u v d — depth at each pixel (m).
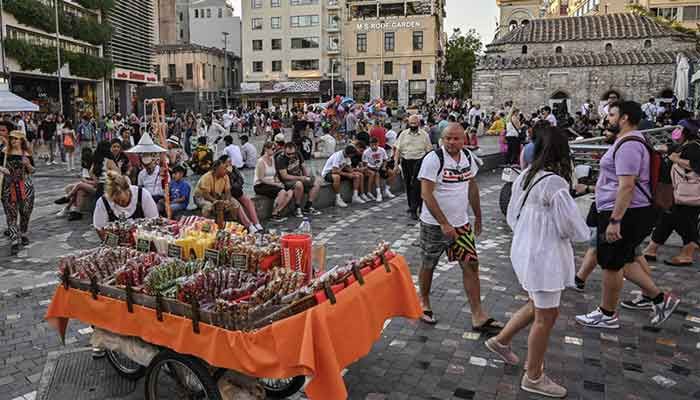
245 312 3.27
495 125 27.27
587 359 4.65
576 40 31.62
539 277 3.94
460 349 4.87
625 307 5.73
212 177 8.93
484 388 4.21
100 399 4.12
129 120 28.17
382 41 67.50
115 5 40.75
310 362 3.18
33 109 17.19
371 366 4.56
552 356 4.71
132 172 10.12
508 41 32.66
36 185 15.23
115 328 3.90
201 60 68.75
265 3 70.31
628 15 33.38
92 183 10.33
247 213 9.41
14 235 8.16
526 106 31.56
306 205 10.94
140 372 4.29
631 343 4.94
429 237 5.25
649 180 4.88
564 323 5.36
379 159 12.37
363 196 12.17
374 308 3.96
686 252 7.06
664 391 4.15
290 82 69.88
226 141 16.27
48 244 8.68
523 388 4.16
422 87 67.12
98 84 40.97
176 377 3.83
